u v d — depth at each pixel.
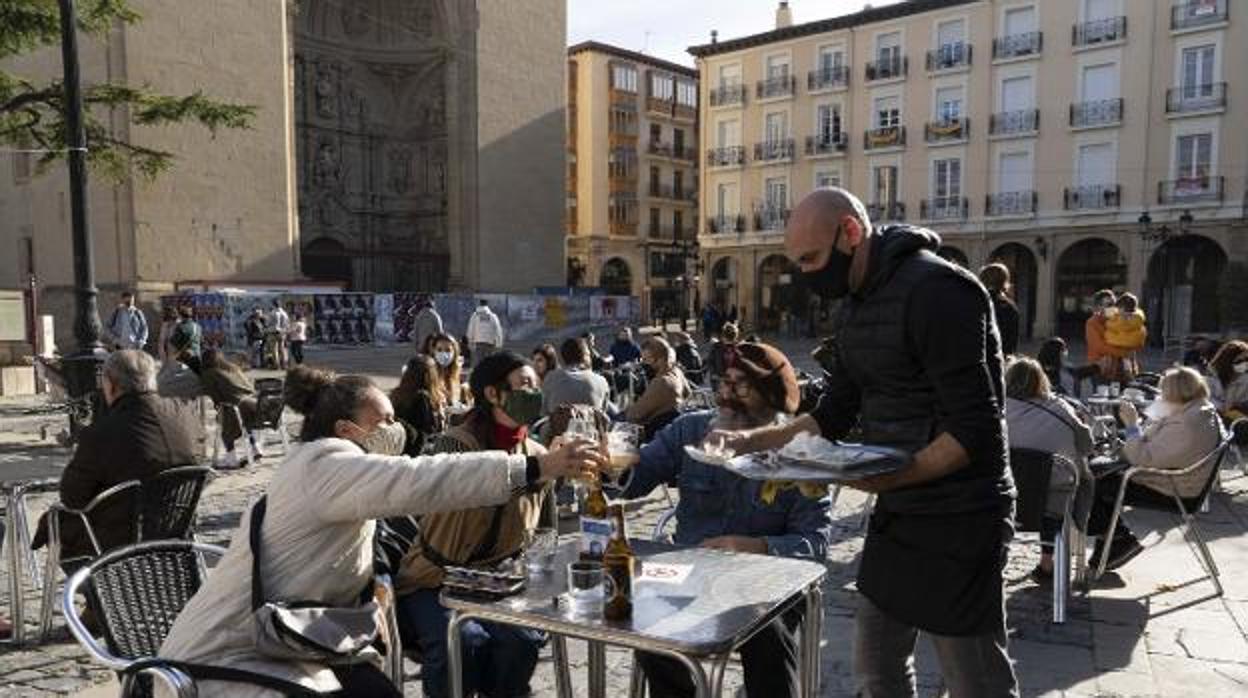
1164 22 34.19
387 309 29.53
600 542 2.92
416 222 39.00
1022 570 5.98
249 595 2.66
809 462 2.50
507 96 37.75
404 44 37.94
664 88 57.59
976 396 2.47
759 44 44.78
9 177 30.27
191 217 28.31
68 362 10.74
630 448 3.16
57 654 4.62
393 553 3.92
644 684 3.48
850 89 42.03
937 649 2.73
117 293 27.12
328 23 36.50
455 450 3.68
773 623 3.24
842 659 4.49
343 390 2.88
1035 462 4.82
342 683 2.70
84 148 10.90
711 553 3.17
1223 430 5.84
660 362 7.45
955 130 39.03
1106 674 4.31
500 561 3.58
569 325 33.88
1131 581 5.72
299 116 35.66
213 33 28.77
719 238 46.59
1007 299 7.20
